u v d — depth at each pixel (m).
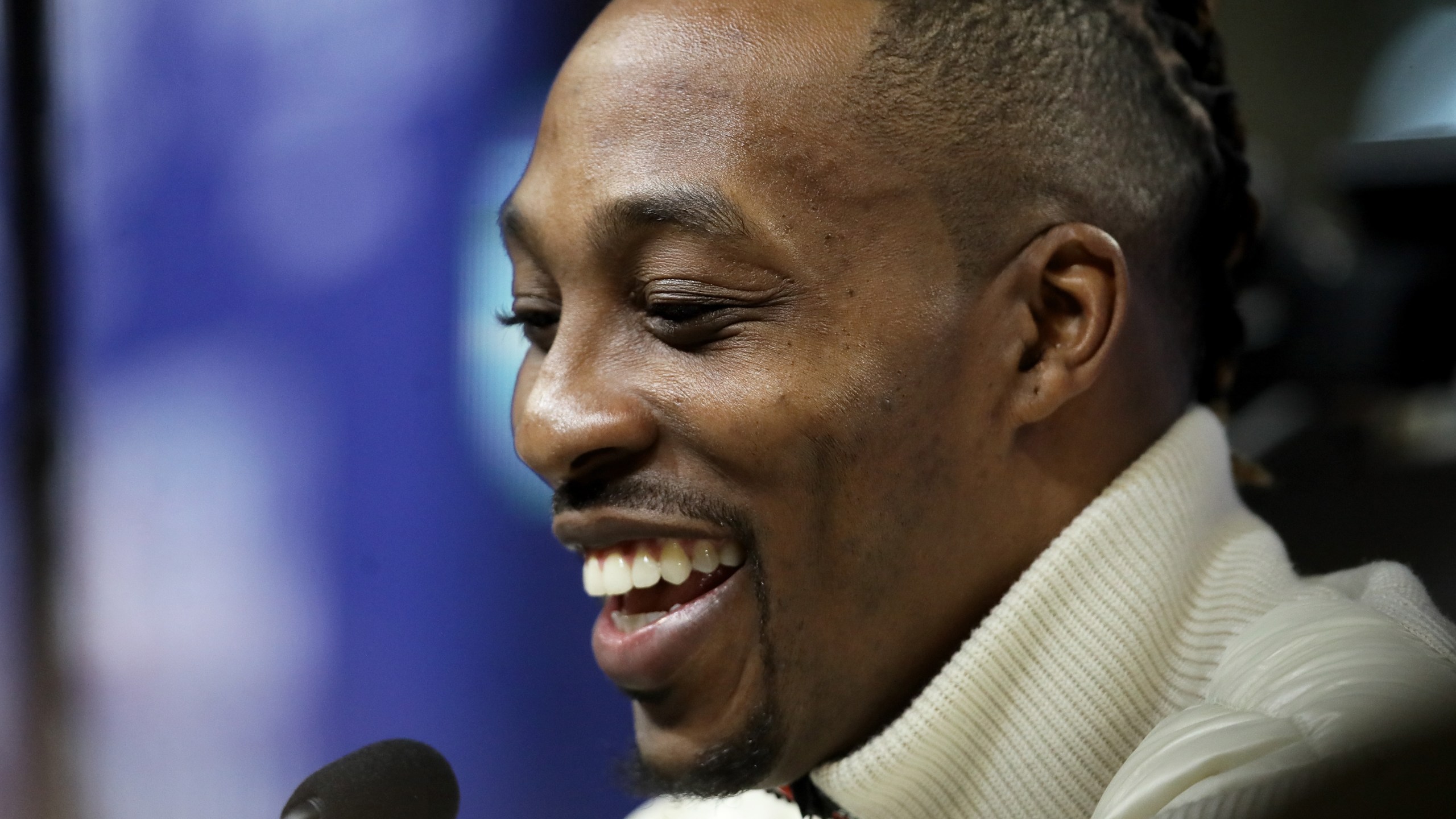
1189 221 3.17
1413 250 8.01
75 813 9.98
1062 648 2.77
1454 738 1.93
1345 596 2.74
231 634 10.05
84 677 10.33
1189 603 2.87
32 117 10.23
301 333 9.77
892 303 2.75
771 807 3.86
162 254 10.20
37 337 10.45
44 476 10.45
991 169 2.83
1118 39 3.09
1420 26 10.54
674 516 2.76
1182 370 3.15
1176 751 2.24
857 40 2.81
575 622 9.10
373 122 9.53
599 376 2.81
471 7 9.25
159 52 10.05
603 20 3.00
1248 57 11.12
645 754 2.93
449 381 9.39
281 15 9.63
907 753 2.75
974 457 2.84
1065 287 2.87
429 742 9.41
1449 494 7.13
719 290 2.74
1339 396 7.92
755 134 2.74
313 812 2.59
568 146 2.88
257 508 9.99
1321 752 2.06
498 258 9.26
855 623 2.83
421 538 9.51
